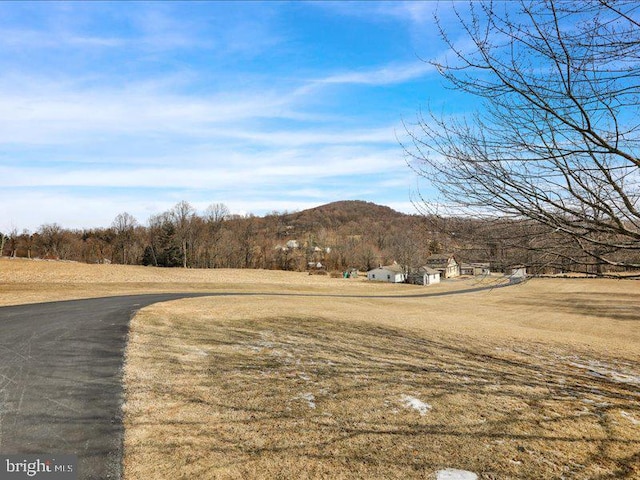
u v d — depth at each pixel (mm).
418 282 60000
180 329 10531
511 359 8750
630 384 7172
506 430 4695
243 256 78125
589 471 3811
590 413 5367
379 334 11008
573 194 3414
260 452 4000
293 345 8945
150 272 45219
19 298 19312
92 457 3824
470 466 3836
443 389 6121
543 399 5883
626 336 15586
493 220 3830
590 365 8695
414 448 4176
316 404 5309
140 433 4340
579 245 3562
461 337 11375
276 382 6152
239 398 5441
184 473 3580
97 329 10180
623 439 4566
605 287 43031
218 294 27359
